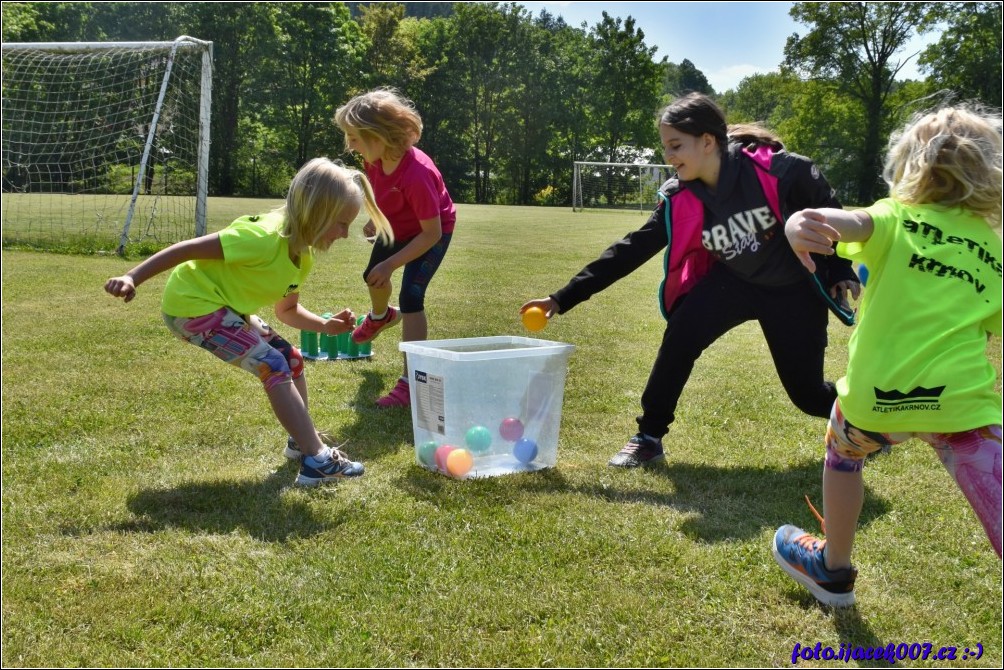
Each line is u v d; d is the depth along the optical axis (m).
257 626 2.10
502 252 12.04
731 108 78.56
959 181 1.93
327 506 2.83
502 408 3.22
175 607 2.16
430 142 49.09
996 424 1.80
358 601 2.21
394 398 4.09
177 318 3.04
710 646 2.03
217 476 3.10
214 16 39.66
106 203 17.80
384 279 3.95
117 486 2.98
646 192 40.16
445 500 2.89
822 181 3.15
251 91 41.47
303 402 3.21
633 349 5.50
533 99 50.31
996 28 39.97
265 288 3.14
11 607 2.16
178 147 15.57
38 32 37.12
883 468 3.26
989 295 1.89
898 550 2.54
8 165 18.38
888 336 1.88
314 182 3.06
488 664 1.95
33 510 2.76
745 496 3.00
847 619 2.16
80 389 4.21
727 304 3.28
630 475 3.20
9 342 5.25
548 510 2.82
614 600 2.21
